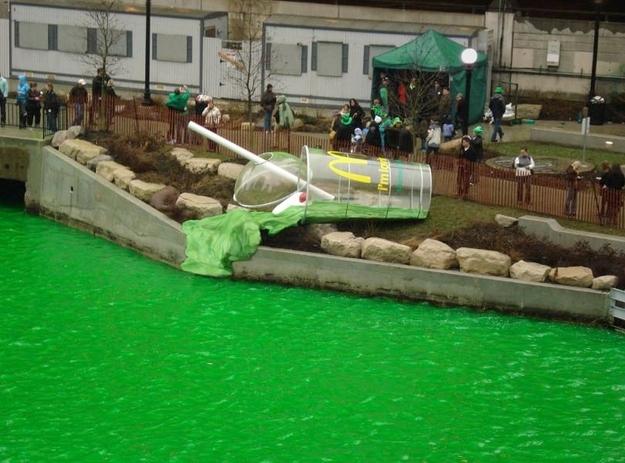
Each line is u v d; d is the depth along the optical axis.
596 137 51.34
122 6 59.16
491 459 30.95
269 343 37.31
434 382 35.00
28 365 35.44
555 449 31.55
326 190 42.47
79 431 31.78
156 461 30.34
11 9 59.22
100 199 46.06
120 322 38.53
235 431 31.97
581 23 58.28
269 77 57.06
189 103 56.91
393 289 40.84
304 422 32.53
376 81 54.28
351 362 36.16
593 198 42.53
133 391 34.00
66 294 40.66
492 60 59.00
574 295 39.22
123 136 49.22
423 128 50.28
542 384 35.06
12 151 48.41
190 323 38.62
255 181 43.53
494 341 37.84
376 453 31.09
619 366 36.34
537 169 46.69
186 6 63.97
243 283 42.09
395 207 42.81
